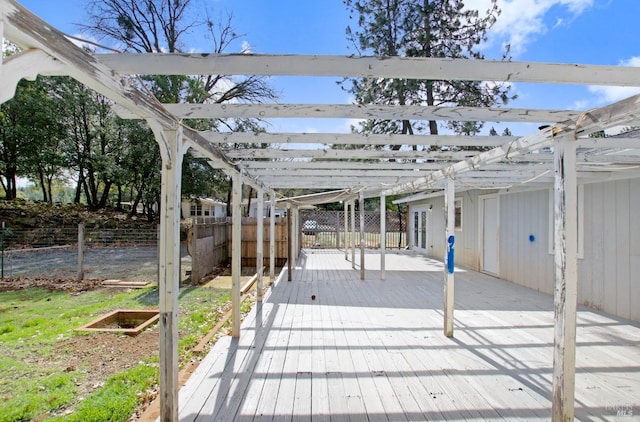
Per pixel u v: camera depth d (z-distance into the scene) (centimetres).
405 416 240
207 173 1644
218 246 1022
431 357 342
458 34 1099
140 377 314
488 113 265
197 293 677
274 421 234
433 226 1203
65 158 1698
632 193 468
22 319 505
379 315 489
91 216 1764
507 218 755
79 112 1700
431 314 495
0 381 311
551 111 269
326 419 237
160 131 208
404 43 1098
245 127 1441
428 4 1101
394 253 1333
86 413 257
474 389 278
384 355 346
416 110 263
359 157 406
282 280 763
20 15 100
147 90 182
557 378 207
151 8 1479
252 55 186
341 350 359
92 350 383
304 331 419
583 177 482
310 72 189
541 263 647
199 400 260
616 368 315
